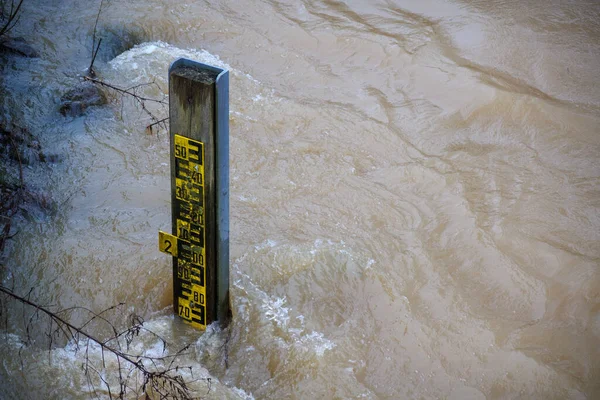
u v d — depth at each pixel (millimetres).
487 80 6359
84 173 5039
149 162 5238
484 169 5453
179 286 3893
